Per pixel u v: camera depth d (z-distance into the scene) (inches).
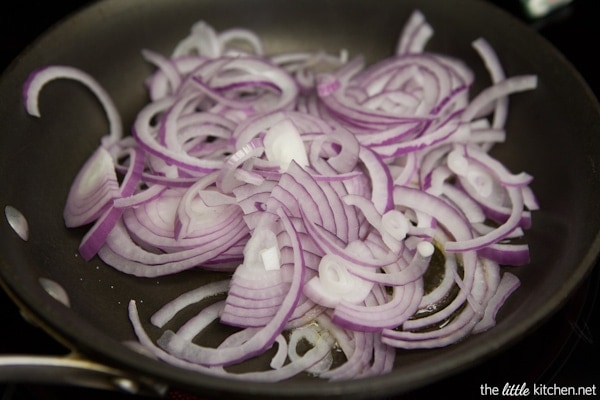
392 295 15.3
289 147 16.6
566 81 17.2
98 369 12.4
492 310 15.1
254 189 15.9
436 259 16.0
